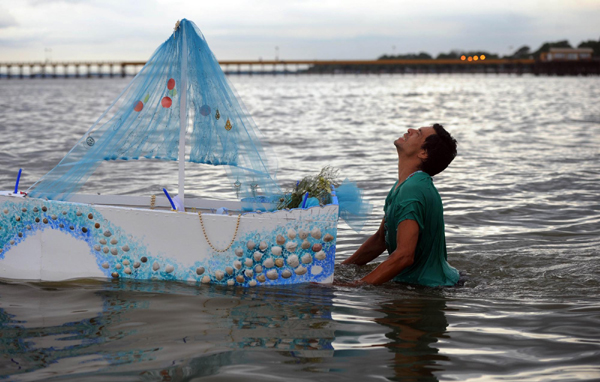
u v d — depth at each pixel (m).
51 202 3.75
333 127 17.47
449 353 2.81
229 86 3.89
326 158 10.71
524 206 6.71
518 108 27.28
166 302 3.42
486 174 8.95
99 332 2.99
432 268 3.97
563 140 13.67
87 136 3.94
